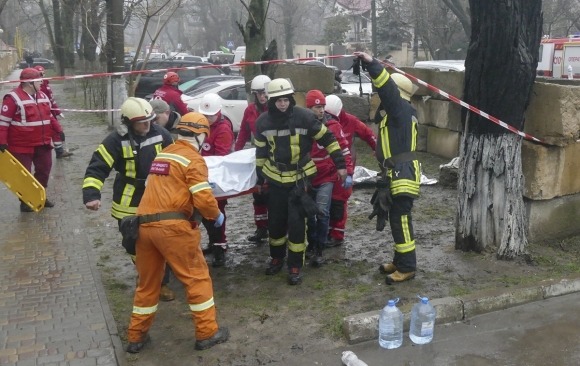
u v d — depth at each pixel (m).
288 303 4.84
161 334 4.40
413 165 5.13
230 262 5.84
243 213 7.62
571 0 38.00
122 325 4.55
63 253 6.05
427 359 4.08
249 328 4.44
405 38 46.03
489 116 5.41
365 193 8.43
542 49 24.89
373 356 4.11
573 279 5.14
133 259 4.81
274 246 5.41
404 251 5.15
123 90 14.68
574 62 23.70
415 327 4.28
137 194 4.67
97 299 4.95
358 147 11.30
